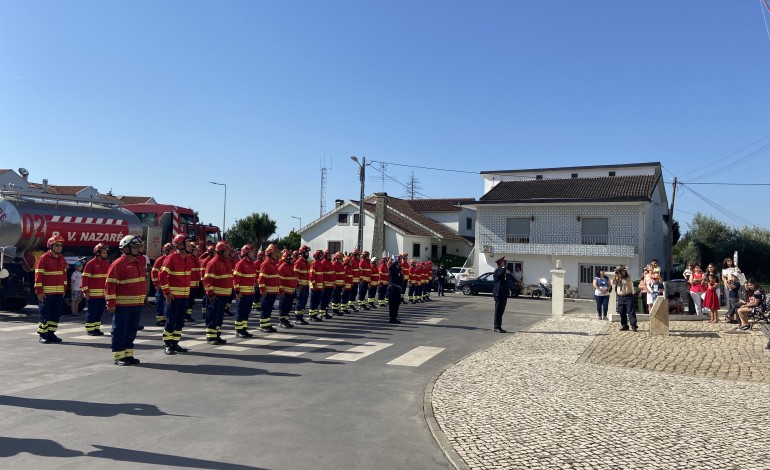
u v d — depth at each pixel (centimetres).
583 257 3584
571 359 1066
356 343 1216
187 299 1069
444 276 3450
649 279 1875
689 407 719
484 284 3481
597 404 727
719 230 4625
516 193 3972
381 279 2192
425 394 773
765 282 4425
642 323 1711
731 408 715
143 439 563
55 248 1135
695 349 1212
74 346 1088
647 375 927
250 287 1270
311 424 630
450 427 622
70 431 583
